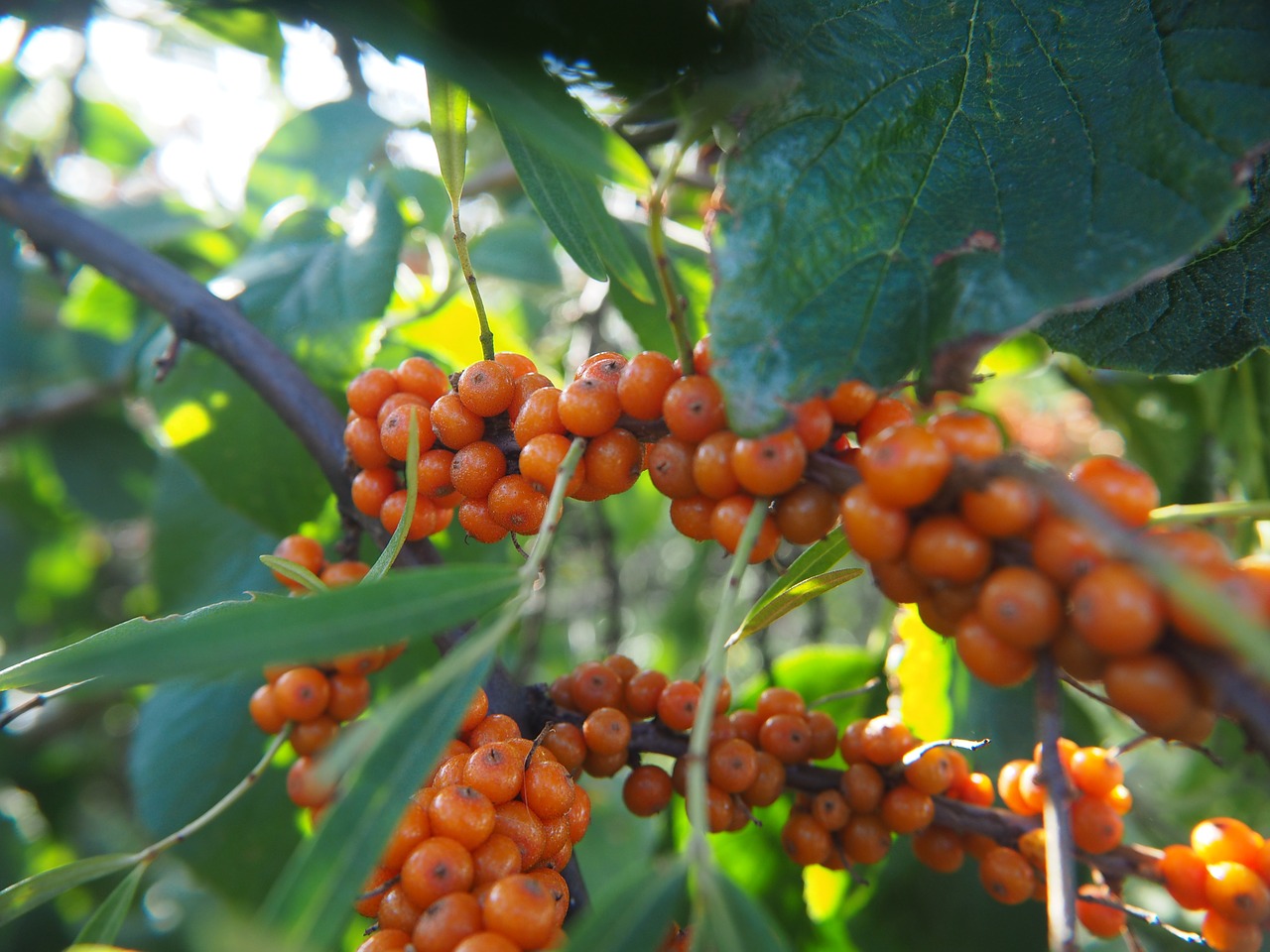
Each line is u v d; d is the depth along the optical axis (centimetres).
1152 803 25
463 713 9
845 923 18
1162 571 7
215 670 8
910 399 23
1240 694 7
